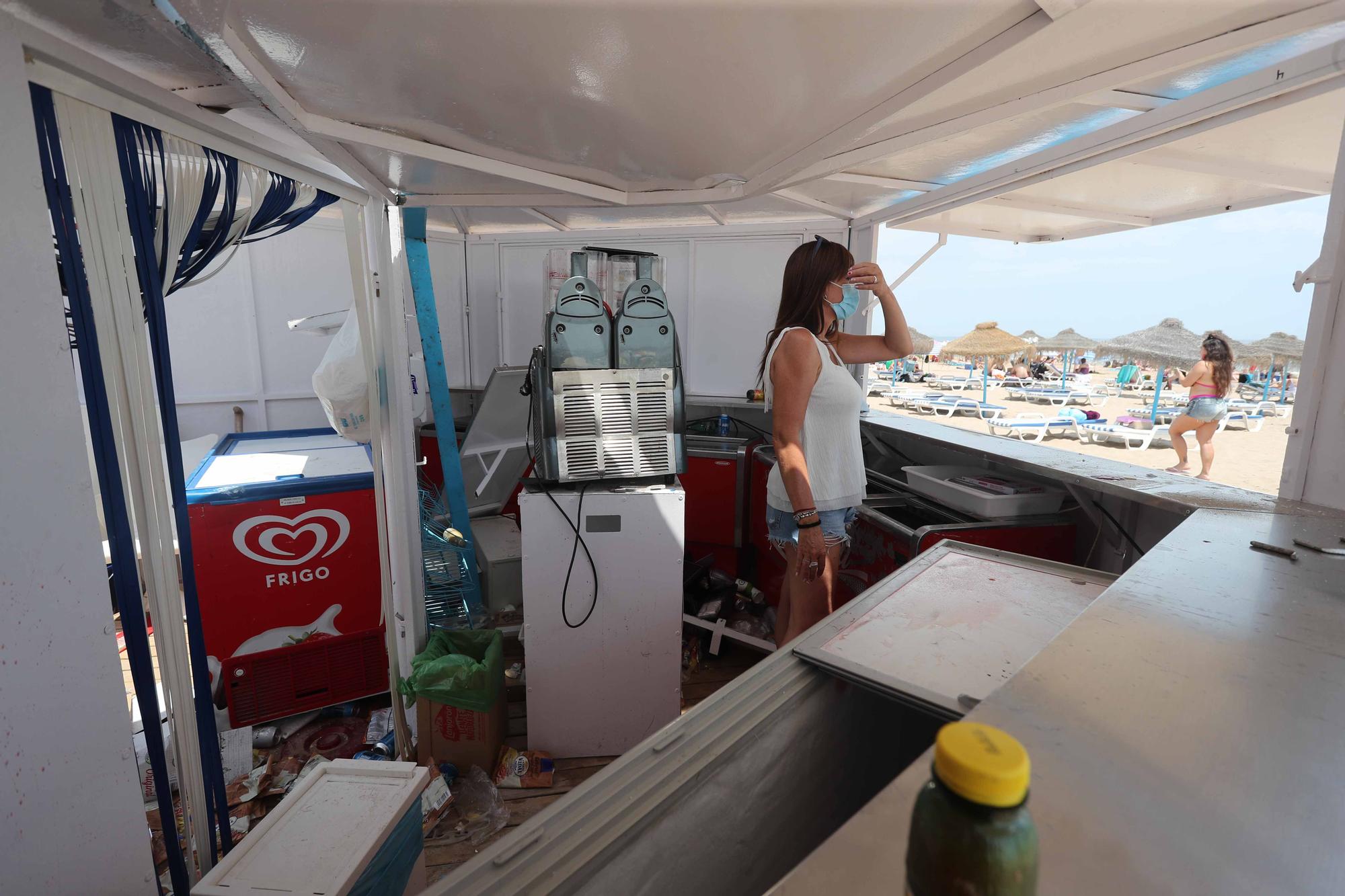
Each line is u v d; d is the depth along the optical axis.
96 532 1.05
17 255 0.92
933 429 3.16
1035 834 0.35
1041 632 1.22
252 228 1.72
